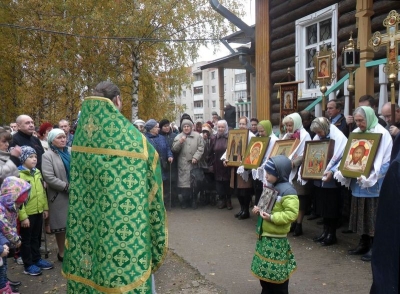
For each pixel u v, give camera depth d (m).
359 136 4.49
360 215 4.54
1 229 3.50
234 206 7.79
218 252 5.08
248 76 14.56
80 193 2.25
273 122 9.20
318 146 5.05
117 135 2.15
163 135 7.77
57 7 16.31
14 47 16.61
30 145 5.57
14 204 3.63
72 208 2.28
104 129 2.16
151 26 15.78
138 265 2.07
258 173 5.82
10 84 18.62
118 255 2.07
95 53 16.19
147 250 2.12
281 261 3.41
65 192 4.65
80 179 2.25
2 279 3.51
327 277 4.13
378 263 1.43
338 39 7.32
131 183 2.11
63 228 4.66
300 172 5.18
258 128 6.26
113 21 15.38
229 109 13.55
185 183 7.46
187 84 17.50
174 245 5.46
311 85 8.31
